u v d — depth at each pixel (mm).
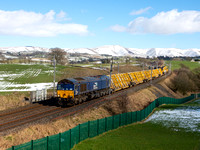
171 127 33844
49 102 40000
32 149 16016
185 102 79688
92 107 36281
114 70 127688
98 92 45781
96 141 23250
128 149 22094
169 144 24719
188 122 37562
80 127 21984
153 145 24125
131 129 31047
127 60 186250
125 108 42406
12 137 20094
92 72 105188
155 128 32969
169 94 83500
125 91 58875
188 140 26906
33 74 86062
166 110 50312
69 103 36469
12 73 86375
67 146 19406
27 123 24500
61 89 36094
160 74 119312
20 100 38781
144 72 92500
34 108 33688
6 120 25719
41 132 22688
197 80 127312
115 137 25922
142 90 62656
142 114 38719
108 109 38062
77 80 37594
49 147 17281
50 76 83562
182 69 136875
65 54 136125
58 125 25359
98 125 25547
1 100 35781
